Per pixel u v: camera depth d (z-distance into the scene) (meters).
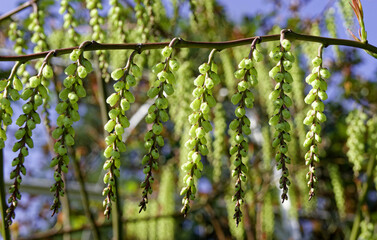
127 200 4.07
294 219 3.58
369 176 2.44
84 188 2.58
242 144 1.03
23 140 1.00
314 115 1.09
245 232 4.02
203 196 4.20
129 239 3.96
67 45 2.75
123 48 1.06
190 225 5.48
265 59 3.11
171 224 3.41
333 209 4.37
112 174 0.97
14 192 0.98
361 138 2.53
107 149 0.99
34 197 4.86
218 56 3.46
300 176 3.42
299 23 3.42
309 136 1.08
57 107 0.99
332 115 4.09
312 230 4.57
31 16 1.91
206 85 1.04
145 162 0.99
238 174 1.02
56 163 0.98
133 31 2.34
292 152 3.16
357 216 2.46
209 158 2.49
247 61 1.05
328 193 4.32
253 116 3.62
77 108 1.00
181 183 2.82
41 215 4.84
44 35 1.91
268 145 3.21
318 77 1.12
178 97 2.29
